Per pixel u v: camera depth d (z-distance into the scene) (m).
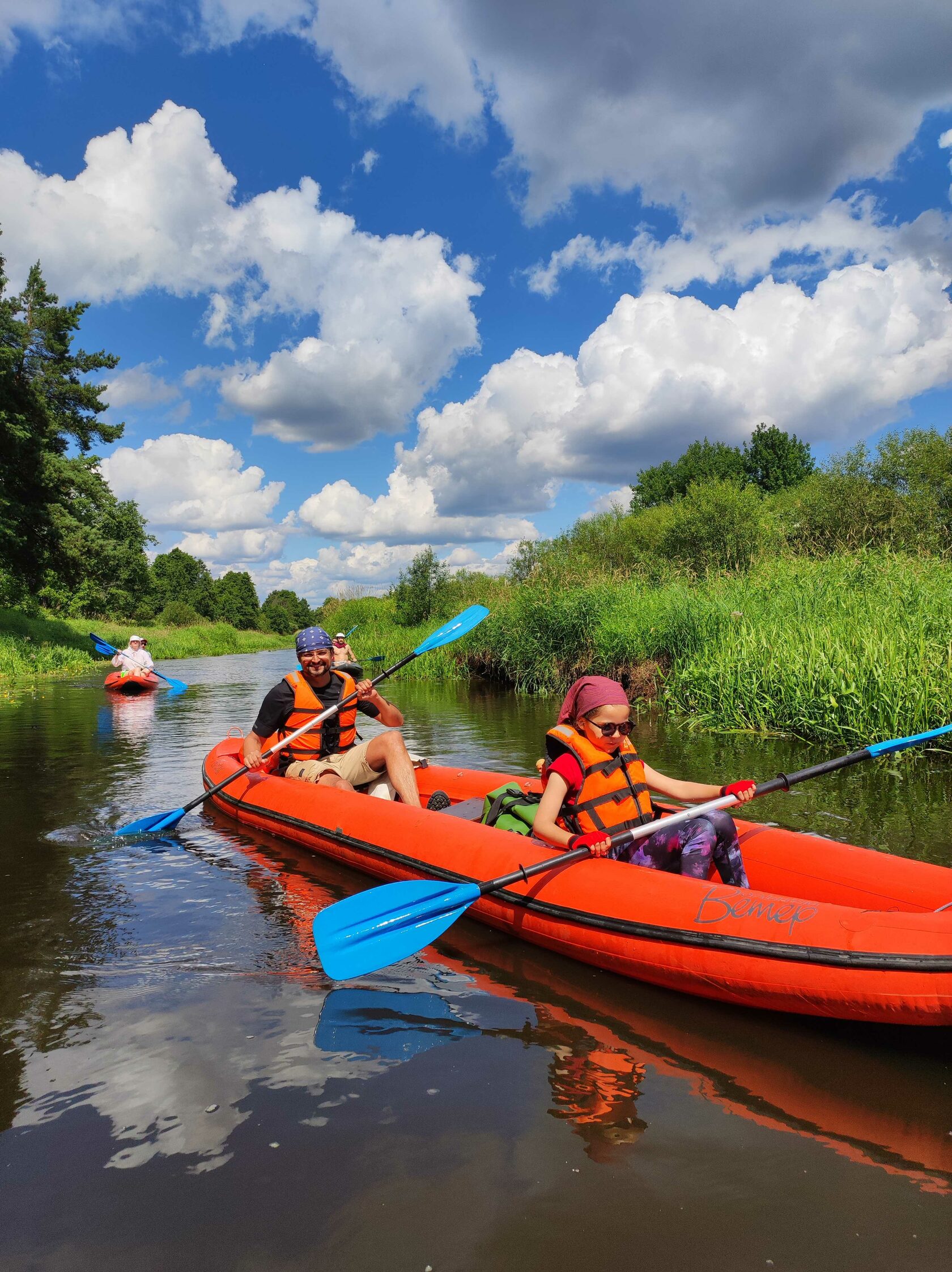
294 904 3.32
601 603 11.08
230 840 4.34
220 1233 1.52
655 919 2.57
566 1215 1.55
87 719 9.53
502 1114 1.87
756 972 2.32
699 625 8.78
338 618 25.08
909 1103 1.91
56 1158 1.74
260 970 2.69
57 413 22.83
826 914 2.32
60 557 22.62
